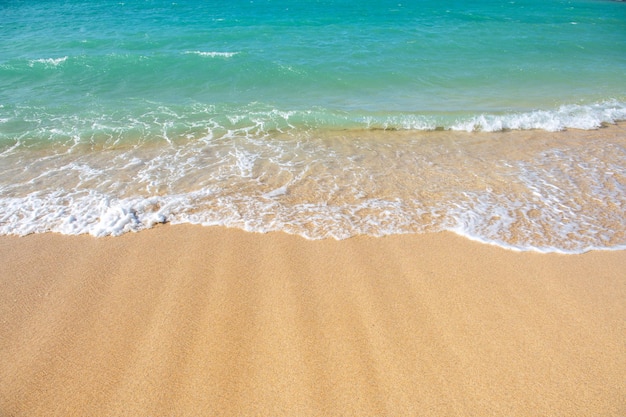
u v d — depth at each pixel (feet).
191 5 79.36
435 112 33.24
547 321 13.84
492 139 28.78
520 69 45.29
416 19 68.69
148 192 21.49
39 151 26.09
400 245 17.49
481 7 81.82
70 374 12.02
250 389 11.62
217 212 19.76
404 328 13.48
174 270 16.03
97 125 29.94
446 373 12.05
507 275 15.90
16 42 51.34
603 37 59.00
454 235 18.21
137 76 40.88
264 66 43.14
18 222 19.02
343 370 12.14
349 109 34.35
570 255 17.06
